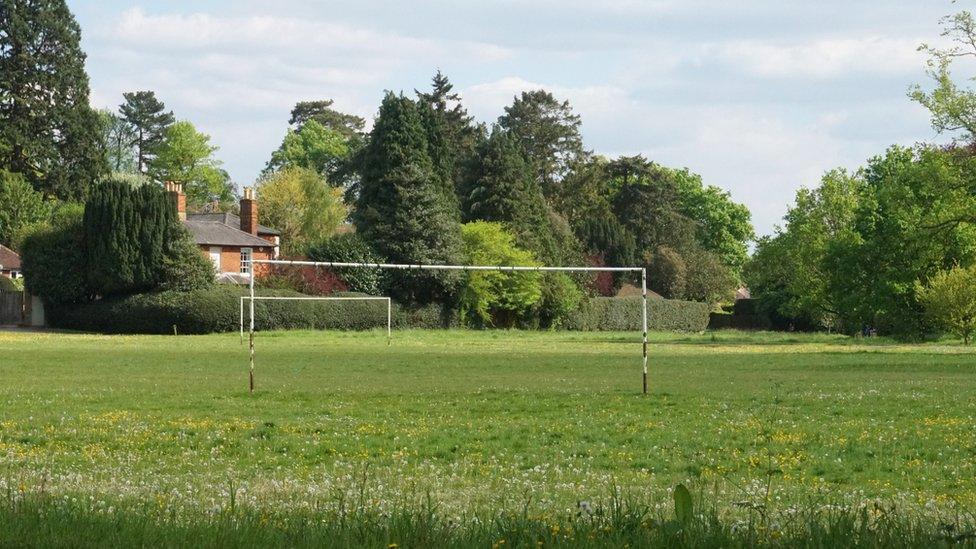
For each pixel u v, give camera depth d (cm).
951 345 7306
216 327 8469
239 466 1820
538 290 10594
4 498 1205
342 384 3666
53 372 4134
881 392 3256
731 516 1177
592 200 14650
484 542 926
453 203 10862
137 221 8638
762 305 12406
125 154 15962
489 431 2303
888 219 7912
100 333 8581
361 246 9638
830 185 9594
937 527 978
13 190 11138
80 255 8825
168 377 3928
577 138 14800
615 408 2808
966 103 5366
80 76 11850
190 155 15550
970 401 2942
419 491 1495
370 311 9388
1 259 10819
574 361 5234
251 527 984
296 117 17250
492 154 11325
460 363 5000
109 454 1953
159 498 1320
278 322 8775
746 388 3478
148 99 16275
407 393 3281
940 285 7288
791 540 912
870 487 1645
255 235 11025
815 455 1966
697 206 16425
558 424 2431
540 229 11638
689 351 6431
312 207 12650
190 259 8725
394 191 9969
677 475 1755
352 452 2002
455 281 9888
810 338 8688
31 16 11612
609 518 1033
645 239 14525
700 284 14312
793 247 9750
